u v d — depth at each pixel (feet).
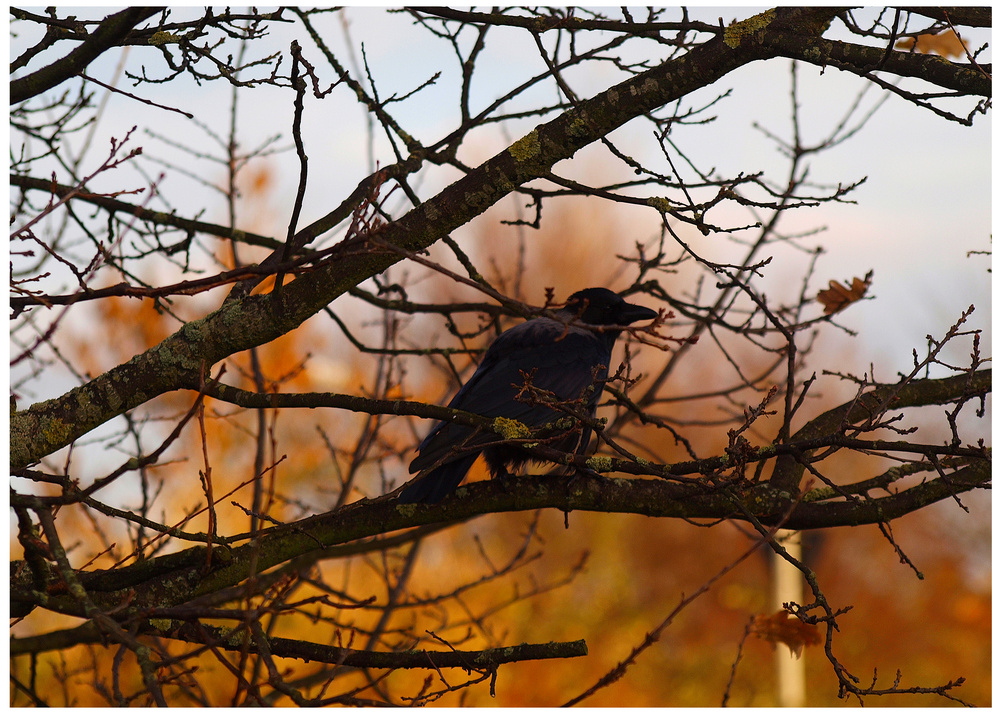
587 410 29.12
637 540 159.22
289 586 22.07
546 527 146.72
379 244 18.16
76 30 23.34
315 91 18.62
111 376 22.68
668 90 22.33
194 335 22.62
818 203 21.77
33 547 17.22
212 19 24.18
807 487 19.22
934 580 146.82
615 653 134.21
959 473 24.90
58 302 18.78
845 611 20.76
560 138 22.41
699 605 147.74
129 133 19.20
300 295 22.40
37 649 20.38
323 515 21.88
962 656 139.85
